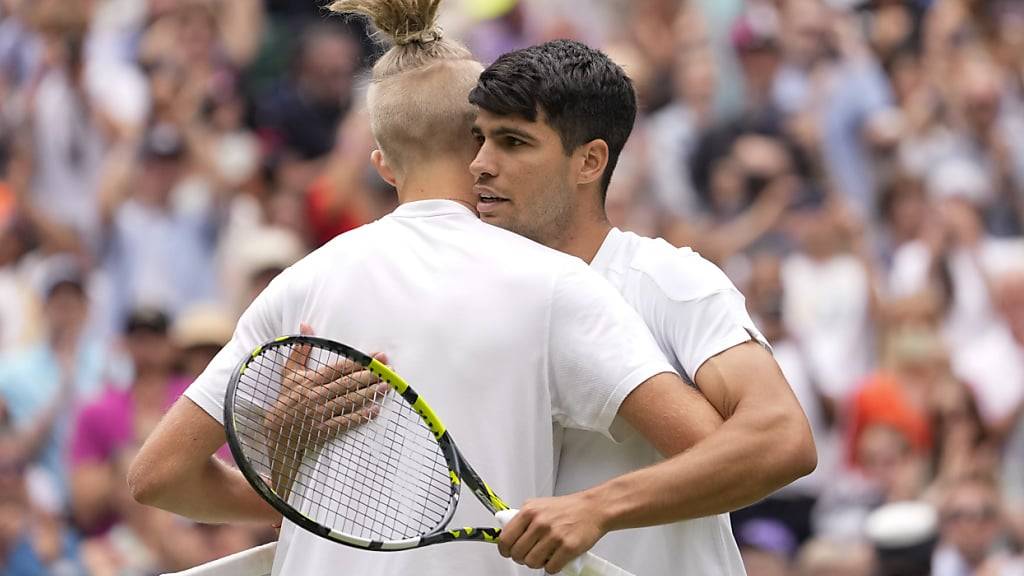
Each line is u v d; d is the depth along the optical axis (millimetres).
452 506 10305
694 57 33844
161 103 31906
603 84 11352
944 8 36000
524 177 11203
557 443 11125
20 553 25906
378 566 10617
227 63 33188
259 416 11086
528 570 10875
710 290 11180
